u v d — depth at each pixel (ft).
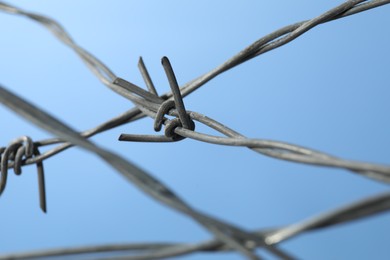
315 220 0.51
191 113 0.74
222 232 0.53
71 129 0.56
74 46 0.78
